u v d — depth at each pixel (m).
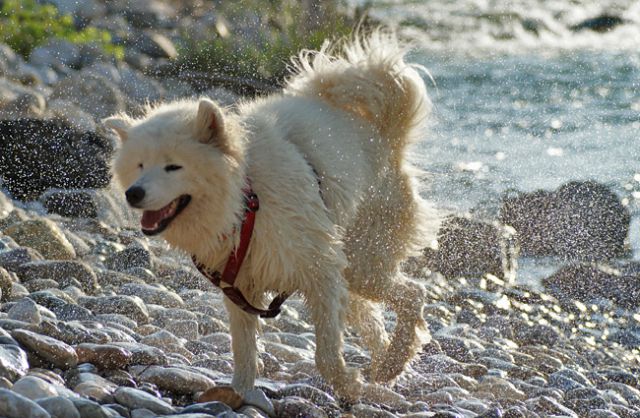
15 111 15.43
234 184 6.28
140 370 6.69
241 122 6.73
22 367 6.00
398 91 7.87
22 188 14.45
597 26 40.56
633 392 8.57
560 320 11.50
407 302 7.97
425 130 8.16
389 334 9.42
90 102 18.14
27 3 23.88
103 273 10.29
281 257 6.48
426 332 8.14
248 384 6.87
